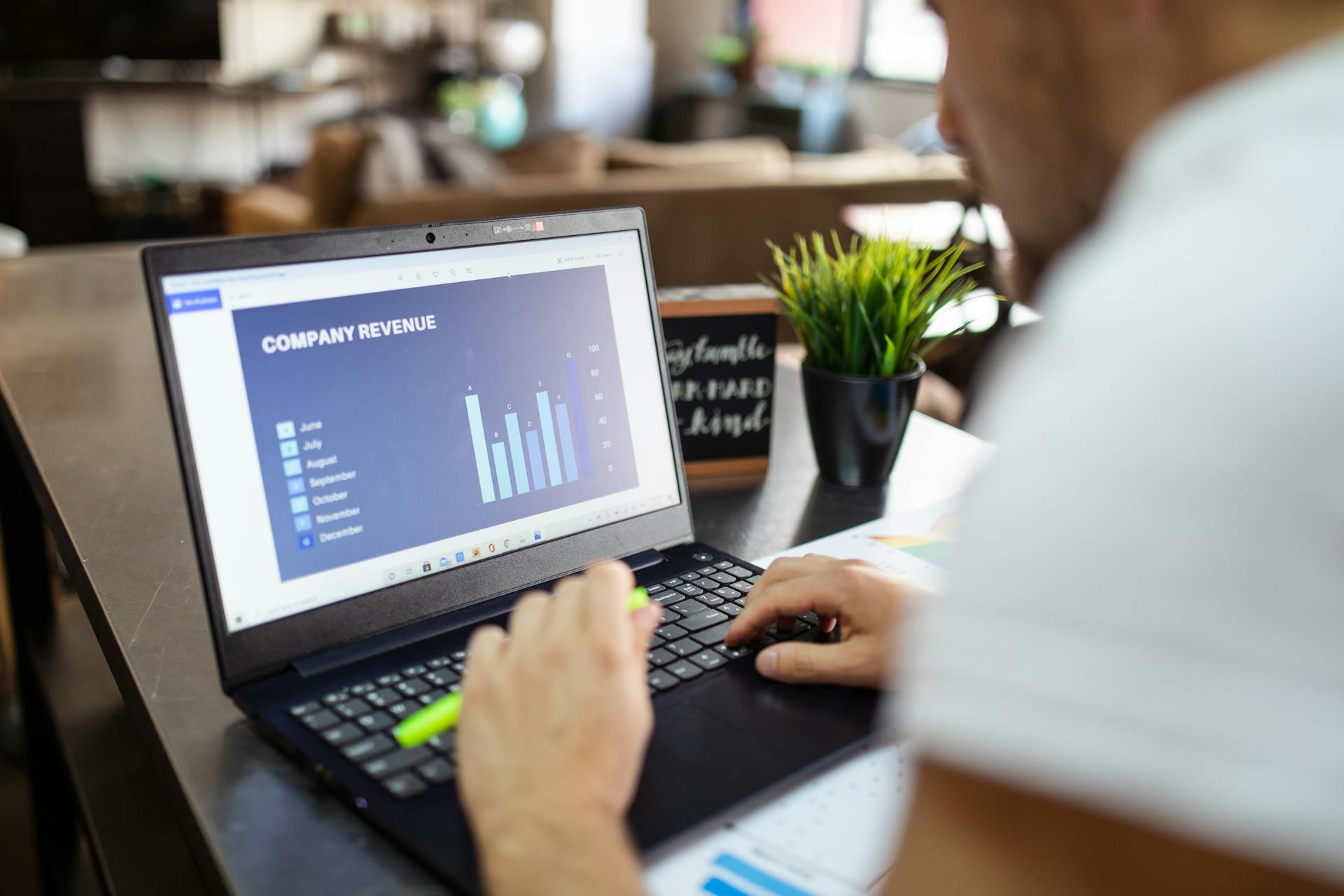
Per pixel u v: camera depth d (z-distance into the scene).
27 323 1.55
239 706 0.67
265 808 0.60
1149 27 0.35
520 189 2.81
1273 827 0.28
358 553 0.73
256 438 0.69
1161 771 0.28
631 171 4.34
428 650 0.73
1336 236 0.29
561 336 0.86
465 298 0.81
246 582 0.68
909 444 1.32
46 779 1.50
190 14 6.09
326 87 6.54
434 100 6.96
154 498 1.02
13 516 1.40
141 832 0.94
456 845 0.55
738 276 3.02
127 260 1.96
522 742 0.52
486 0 7.22
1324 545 0.27
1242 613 0.28
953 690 0.31
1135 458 0.29
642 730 0.53
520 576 0.81
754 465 1.21
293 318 0.72
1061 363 0.32
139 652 0.76
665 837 0.58
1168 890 0.30
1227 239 0.30
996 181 0.43
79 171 5.55
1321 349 0.28
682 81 7.91
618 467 0.89
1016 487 0.31
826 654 0.73
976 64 0.41
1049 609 0.29
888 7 6.82
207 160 6.45
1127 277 0.32
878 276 1.13
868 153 5.65
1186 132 0.34
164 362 0.66
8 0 5.71
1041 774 0.30
